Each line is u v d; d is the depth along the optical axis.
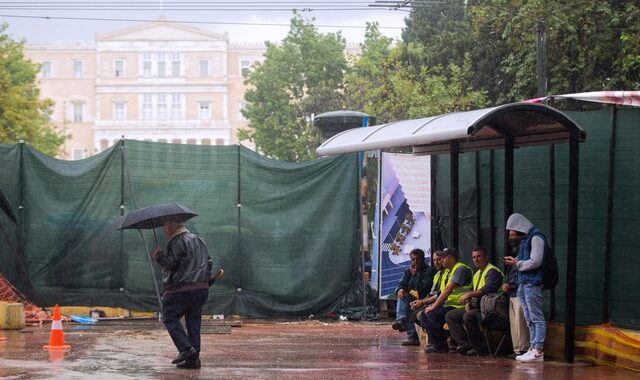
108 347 14.53
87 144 121.69
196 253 12.16
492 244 15.31
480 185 15.70
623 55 26.73
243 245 20.06
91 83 122.44
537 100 13.61
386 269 19.97
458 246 15.66
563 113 12.73
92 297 19.45
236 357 13.52
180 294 12.07
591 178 13.38
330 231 20.33
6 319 17.14
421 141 13.34
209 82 122.19
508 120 13.85
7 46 51.31
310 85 63.19
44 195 19.42
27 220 19.31
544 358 13.36
